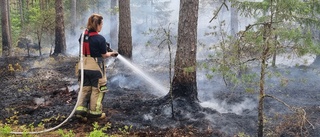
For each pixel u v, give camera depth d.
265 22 3.96
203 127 5.06
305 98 6.66
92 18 5.02
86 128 4.98
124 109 5.98
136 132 4.88
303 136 4.65
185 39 6.05
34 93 7.54
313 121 5.16
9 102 6.71
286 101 6.46
